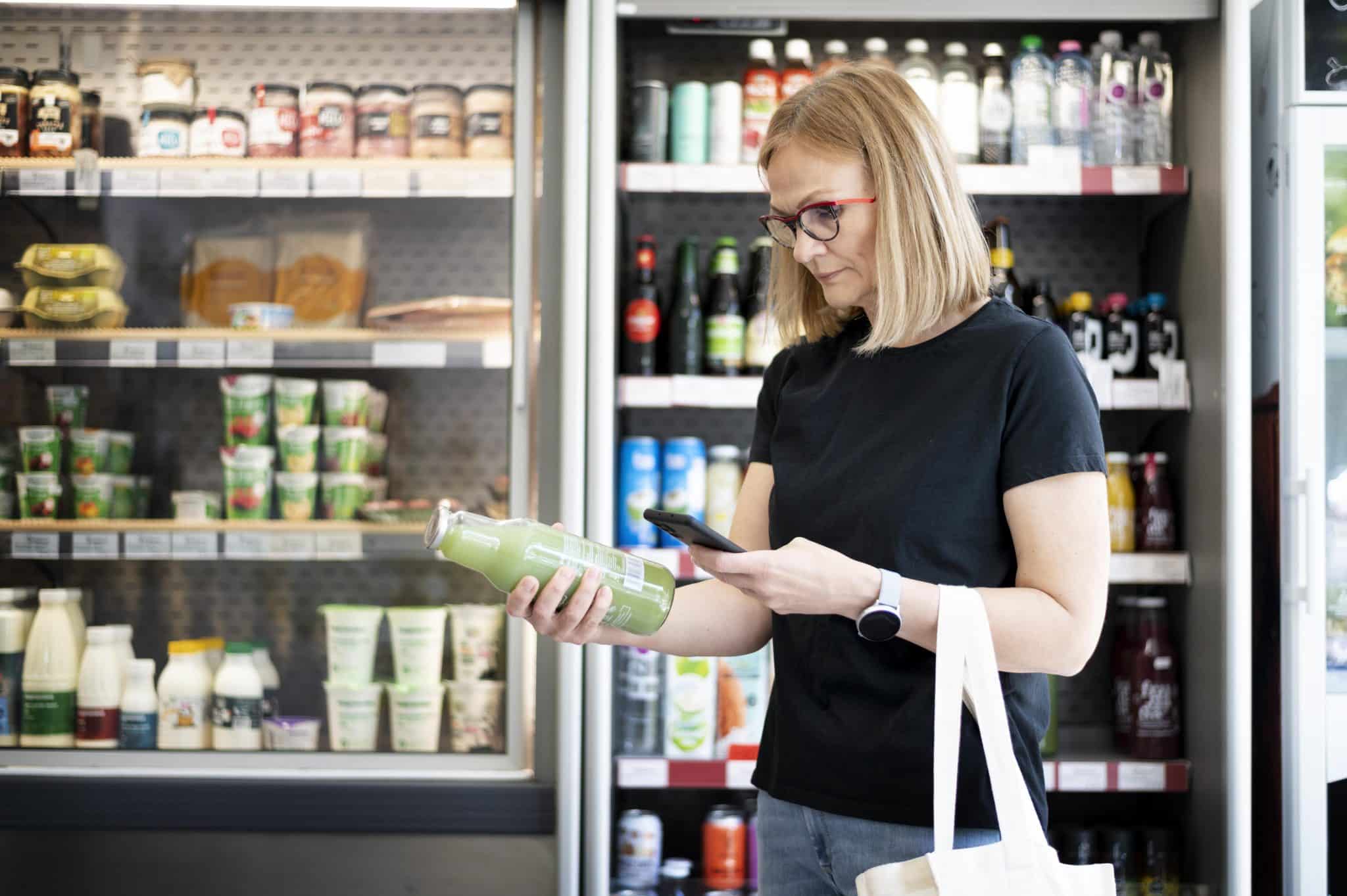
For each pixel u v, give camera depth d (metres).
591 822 2.18
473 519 1.27
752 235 2.74
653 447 2.44
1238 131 2.18
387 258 2.72
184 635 2.69
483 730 2.44
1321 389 2.16
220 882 2.18
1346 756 2.13
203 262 2.62
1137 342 2.44
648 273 2.46
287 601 2.69
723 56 2.72
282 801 2.19
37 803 2.19
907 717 1.23
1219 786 2.20
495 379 2.71
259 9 2.67
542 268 2.29
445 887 2.19
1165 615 2.40
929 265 1.24
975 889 1.11
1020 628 1.15
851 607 1.16
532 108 2.33
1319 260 2.17
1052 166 2.33
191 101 2.54
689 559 2.35
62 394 2.60
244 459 2.48
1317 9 2.19
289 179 2.37
